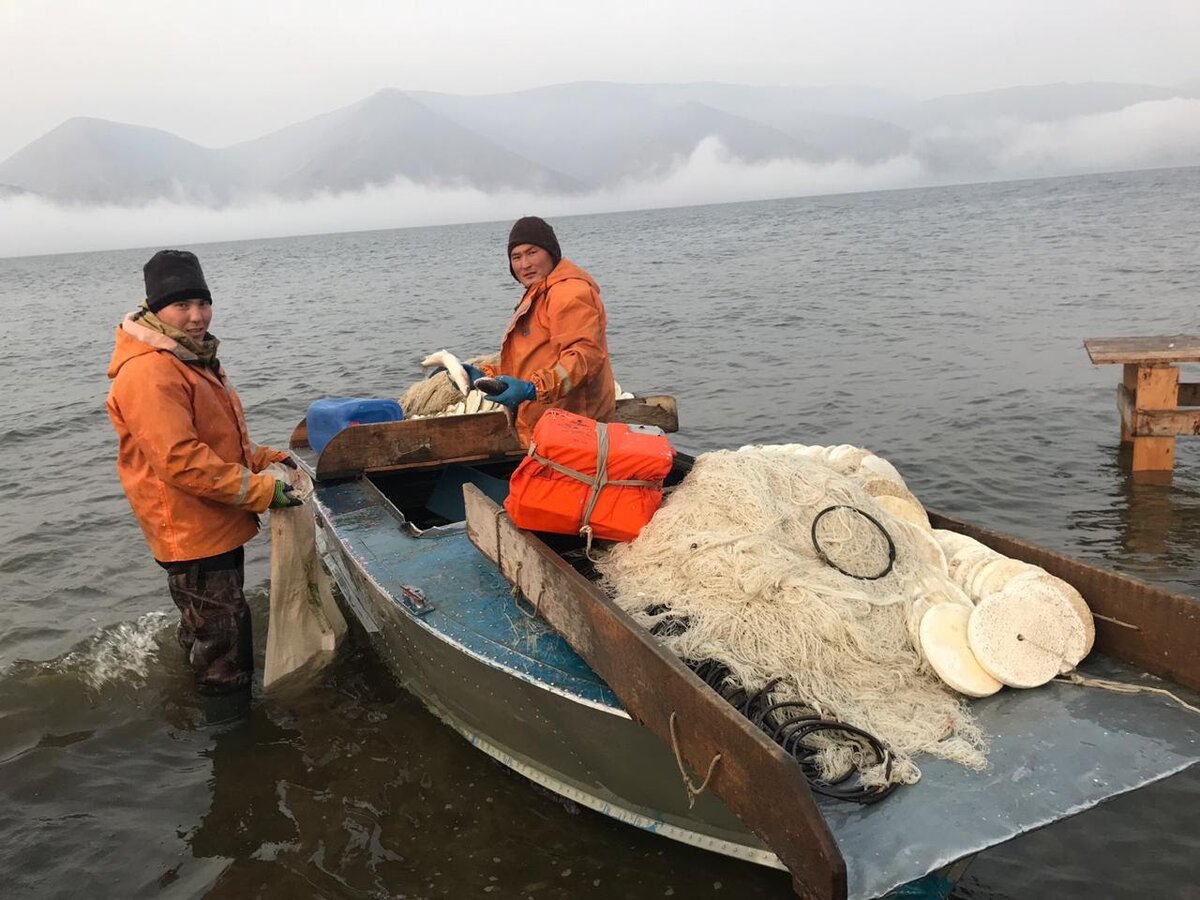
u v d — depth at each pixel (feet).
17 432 42.47
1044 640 10.76
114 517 28.81
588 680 11.71
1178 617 10.44
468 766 14.85
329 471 20.13
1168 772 9.37
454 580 15.10
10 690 18.10
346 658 18.52
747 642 10.85
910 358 45.27
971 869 12.33
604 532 13.00
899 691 10.70
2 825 14.08
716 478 12.69
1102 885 11.94
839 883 7.30
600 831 13.02
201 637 16.34
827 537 11.97
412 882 12.41
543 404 14.44
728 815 11.05
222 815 14.11
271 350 66.54
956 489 27.04
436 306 91.35
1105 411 33.76
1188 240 92.58
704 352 51.93
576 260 145.69
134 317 14.89
